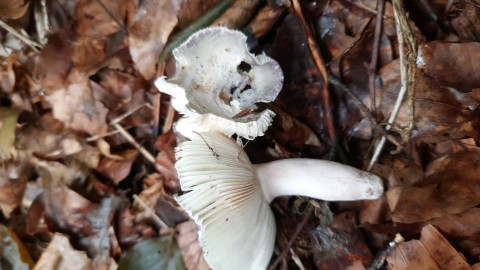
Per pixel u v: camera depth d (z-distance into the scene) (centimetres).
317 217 16
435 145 15
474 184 14
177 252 16
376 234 15
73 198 16
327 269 15
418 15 16
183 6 15
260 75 15
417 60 15
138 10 16
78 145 17
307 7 16
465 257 13
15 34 16
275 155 16
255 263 13
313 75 16
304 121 16
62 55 16
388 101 15
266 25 16
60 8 16
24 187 16
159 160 17
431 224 14
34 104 17
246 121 13
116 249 16
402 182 15
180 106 13
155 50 16
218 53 14
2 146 16
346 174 14
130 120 17
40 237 16
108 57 16
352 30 16
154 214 17
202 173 12
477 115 14
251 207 13
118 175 17
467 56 14
